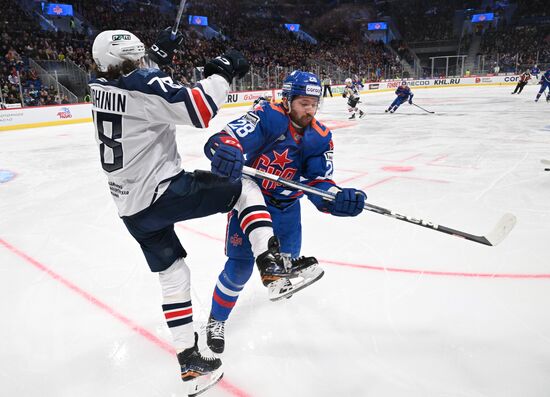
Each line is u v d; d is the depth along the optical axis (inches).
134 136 64.8
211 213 73.8
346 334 96.8
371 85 1106.7
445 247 142.6
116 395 81.2
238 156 68.4
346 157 305.1
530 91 920.9
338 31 1502.2
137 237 73.4
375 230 159.9
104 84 65.2
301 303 110.4
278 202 83.5
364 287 118.0
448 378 81.8
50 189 236.2
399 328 98.6
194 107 62.4
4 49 669.9
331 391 79.5
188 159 320.2
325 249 144.5
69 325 104.9
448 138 372.8
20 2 850.8
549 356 87.3
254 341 95.1
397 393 78.4
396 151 321.7
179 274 75.6
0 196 223.5
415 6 1507.1
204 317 106.7
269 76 912.3
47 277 130.7
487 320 100.5
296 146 81.0
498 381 80.6
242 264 82.4
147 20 1020.5
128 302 115.3
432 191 209.9
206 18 1155.9
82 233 167.6
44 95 576.1
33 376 86.7
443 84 1172.5
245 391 80.1
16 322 106.7
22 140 436.8
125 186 68.2
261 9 1423.5
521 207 180.9
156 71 64.2
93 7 974.4
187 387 82.8
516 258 132.6
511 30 1365.7
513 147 319.0
